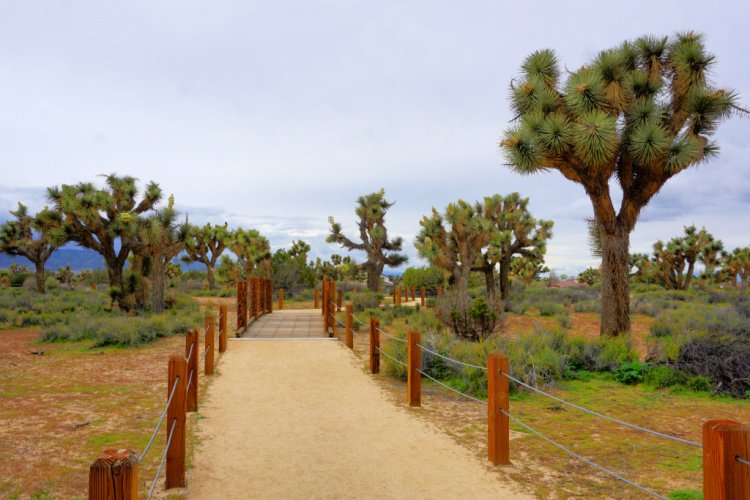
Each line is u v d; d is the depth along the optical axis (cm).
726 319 1627
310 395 852
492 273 2406
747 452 270
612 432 659
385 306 2473
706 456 280
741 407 779
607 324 1269
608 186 1253
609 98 1234
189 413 724
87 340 1427
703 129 1252
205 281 4303
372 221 3353
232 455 558
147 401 789
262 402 800
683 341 1011
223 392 861
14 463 518
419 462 542
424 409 771
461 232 2003
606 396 849
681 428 673
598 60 1249
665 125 1287
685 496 443
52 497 438
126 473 267
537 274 4928
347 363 1148
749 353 906
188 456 548
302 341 1486
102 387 883
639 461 550
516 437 639
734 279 4225
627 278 1268
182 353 1247
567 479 498
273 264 3544
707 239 3694
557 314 2045
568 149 1198
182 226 2142
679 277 3775
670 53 1280
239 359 1182
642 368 966
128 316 1878
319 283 3825
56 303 2233
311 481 486
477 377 897
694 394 856
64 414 708
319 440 614
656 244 3875
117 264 2127
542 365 955
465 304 1402
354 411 755
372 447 591
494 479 496
